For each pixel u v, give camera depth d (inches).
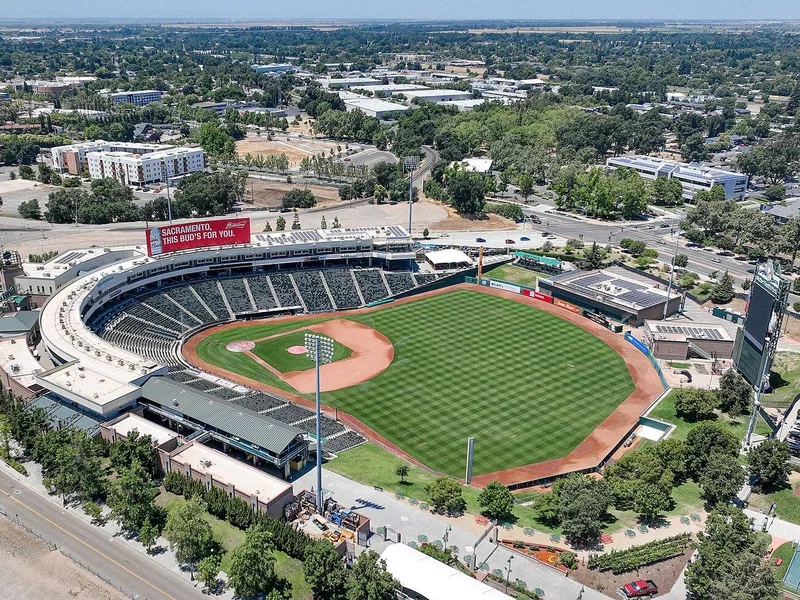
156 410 5255.9
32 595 3540.8
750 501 4534.9
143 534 3799.2
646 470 4510.3
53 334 6028.5
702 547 3612.2
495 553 3956.7
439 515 4360.2
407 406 6082.7
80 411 5123.0
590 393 6397.6
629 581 3720.5
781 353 6914.4
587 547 4025.6
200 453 4650.6
